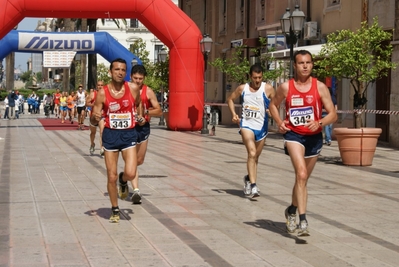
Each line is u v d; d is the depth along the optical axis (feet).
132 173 28.25
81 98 102.68
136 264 21.35
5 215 29.76
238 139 82.02
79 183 40.11
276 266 21.15
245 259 22.00
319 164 51.90
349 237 25.41
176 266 21.09
